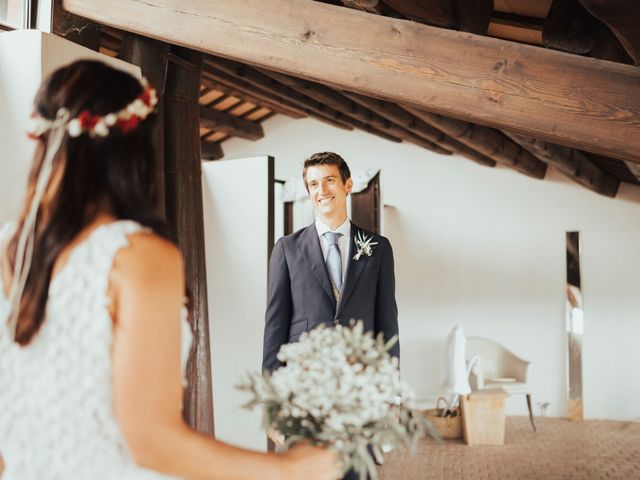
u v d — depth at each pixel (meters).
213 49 3.62
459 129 7.09
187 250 4.53
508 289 9.34
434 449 7.10
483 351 8.95
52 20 3.90
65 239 1.08
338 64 3.33
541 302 9.19
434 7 3.89
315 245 2.82
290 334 2.80
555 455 6.75
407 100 3.19
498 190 9.48
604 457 6.63
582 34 3.52
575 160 7.61
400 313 9.81
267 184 5.46
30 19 3.91
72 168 1.10
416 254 9.80
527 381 8.57
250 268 5.49
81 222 1.09
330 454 1.21
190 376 4.43
